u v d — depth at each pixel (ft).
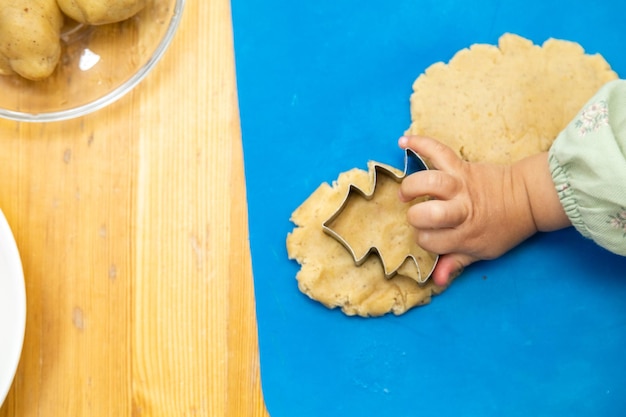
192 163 2.06
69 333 2.02
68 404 2.00
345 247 2.02
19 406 2.00
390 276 2.01
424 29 2.12
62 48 2.05
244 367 2.02
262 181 2.07
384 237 2.03
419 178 1.96
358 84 2.10
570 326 2.06
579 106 2.07
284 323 2.03
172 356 2.02
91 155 2.05
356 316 2.04
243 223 2.06
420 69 2.10
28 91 2.04
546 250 2.08
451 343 2.05
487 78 2.08
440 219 1.94
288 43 2.10
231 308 2.03
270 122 2.08
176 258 2.04
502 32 2.12
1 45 1.93
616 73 2.11
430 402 2.03
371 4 2.12
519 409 2.03
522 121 2.06
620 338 2.05
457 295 2.06
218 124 2.07
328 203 2.04
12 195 2.04
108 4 1.95
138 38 2.06
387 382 2.03
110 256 2.03
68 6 1.96
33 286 2.02
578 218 1.94
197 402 2.01
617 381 2.04
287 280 2.05
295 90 2.09
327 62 2.10
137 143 2.06
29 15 1.91
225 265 2.04
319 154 2.08
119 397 2.01
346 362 2.03
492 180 2.00
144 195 2.05
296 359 2.03
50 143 2.05
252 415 2.01
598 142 1.86
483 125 2.06
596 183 1.86
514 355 2.05
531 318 2.06
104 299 2.03
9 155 2.05
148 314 2.02
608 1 2.14
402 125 2.09
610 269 2.07
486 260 2.07
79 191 2.05
